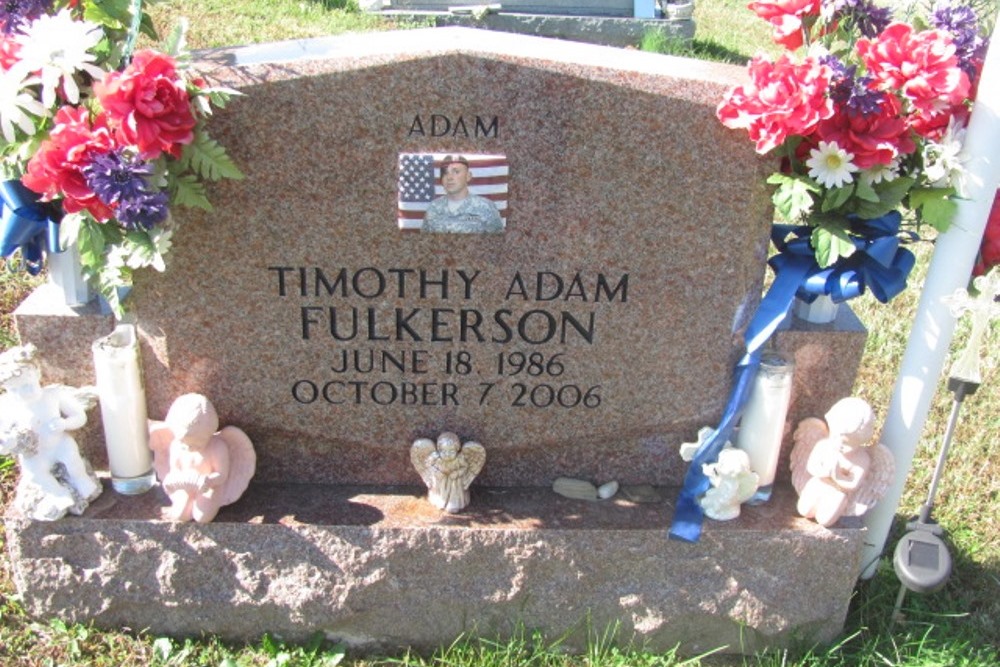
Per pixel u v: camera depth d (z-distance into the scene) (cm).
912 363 162
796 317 168
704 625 164
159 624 163
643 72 147
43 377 163
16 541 158
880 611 171
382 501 165
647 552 161
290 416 164
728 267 157
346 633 164
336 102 146
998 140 150
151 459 163
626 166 151
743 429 163
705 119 149
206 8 394
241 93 145
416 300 157
